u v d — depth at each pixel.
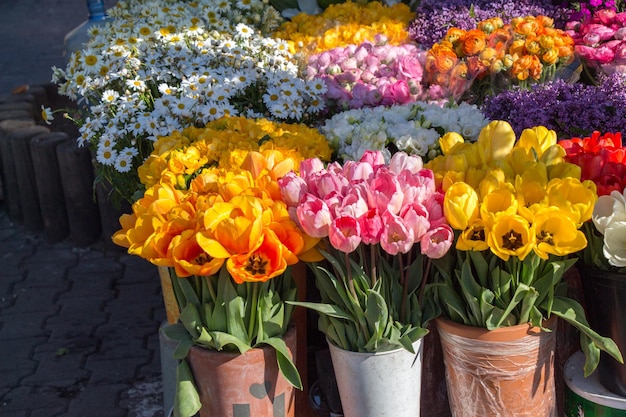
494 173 1.69
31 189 5.00
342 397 1.84
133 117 2.85
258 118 2.71
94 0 4.80
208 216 1.65
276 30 3.91
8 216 5.36
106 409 3.29
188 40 3.24
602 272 1.75
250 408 1.82
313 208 1.64
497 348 1.73
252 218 1.65
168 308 2.51
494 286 1.69
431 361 2.02
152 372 3.55
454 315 1.78
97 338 3.87
